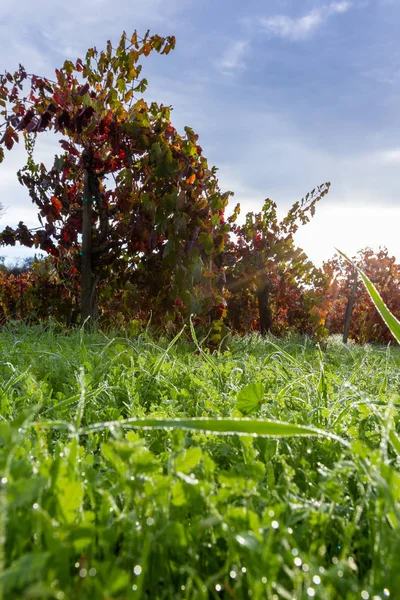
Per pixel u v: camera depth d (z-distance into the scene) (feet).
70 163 22.63
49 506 2.79
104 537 2.71
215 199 20.61
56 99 20.13
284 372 9.21
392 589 2.22
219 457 4.81
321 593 2.18
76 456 3.34
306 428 3.41
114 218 21.89
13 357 10.12
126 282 21.77
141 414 6.04
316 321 33.47
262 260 31.91
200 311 18.49
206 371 9.27
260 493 3.38
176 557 2.75
